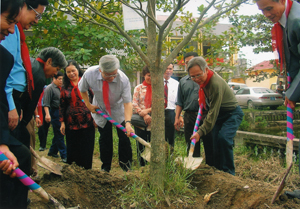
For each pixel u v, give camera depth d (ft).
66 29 19.99
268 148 17.94
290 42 8.16
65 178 9.17
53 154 18.07
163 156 8.91
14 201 6.81
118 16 20.02
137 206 8.35
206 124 10.52
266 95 46.91
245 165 14.85
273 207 8.02
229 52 20.45
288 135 8.57
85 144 11.94
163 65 8.75
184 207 8.39
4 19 5.66
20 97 7.79
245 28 23.13
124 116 12.39
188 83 13.17
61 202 8.09
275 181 12.34
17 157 6.82
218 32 44.27
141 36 22.97
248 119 34.32
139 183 9.11
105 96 11.28
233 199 8.86
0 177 6.66
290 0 8.04
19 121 7.87
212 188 9.41
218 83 10.38
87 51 19.27
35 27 19.57
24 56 7.54
